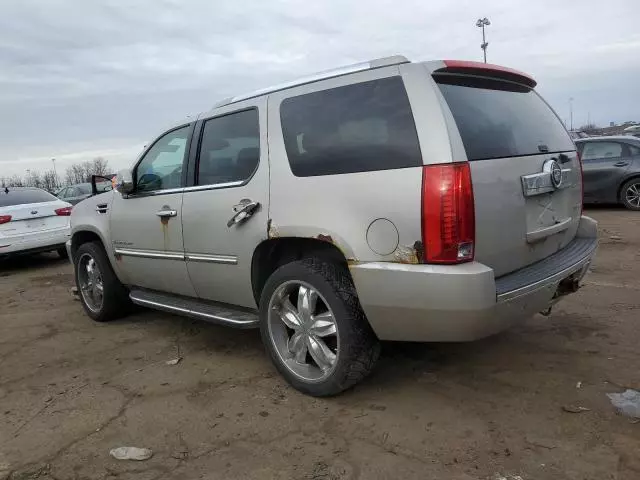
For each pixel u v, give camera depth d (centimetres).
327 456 278
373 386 354
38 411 349
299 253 358
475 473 256
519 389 338
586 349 395
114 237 495
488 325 283
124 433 313
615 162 1148
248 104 377
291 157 340
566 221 366
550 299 326
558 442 278
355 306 316
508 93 352
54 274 880
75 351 464
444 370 372
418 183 280
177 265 429
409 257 283
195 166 411
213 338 475
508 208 304
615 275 611
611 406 311
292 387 358
